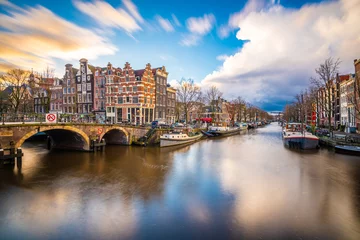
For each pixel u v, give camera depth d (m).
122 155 28.11
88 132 29.97
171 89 61.84
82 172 19.97
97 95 53.44
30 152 29.70
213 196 14.28
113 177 18.47
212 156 27.70
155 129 38.12
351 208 12.60
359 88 30.20
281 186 16.19
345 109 52.53
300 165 22.47
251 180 17.59
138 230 10.30
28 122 24.59
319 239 9.66
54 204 13.12
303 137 32.44
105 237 9.77
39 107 59.75
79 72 55.84
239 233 10.05
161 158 26.38
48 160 24.86
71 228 10.51
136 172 20.03
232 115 88.12
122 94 49.56
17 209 12.45
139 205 12.95
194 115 84.81
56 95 58.72
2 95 56.88
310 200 13.66
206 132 53.06
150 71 51.25
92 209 12.45
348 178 18.00
